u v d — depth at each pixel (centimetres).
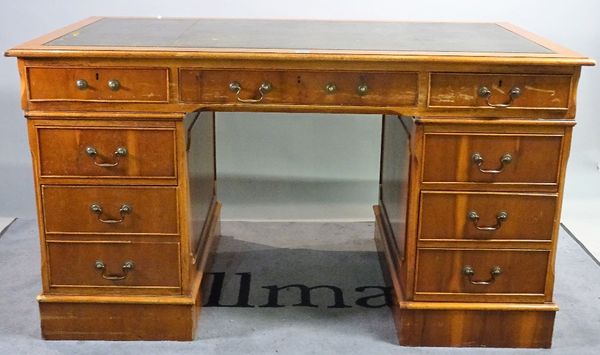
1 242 276
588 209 301
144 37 206
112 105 190
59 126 192
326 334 215
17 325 218
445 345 209
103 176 197
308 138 289
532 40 210
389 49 191
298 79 188
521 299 205
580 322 222
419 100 189
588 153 295
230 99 190
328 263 262
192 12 277
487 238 200
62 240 203
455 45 199
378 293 241
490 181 195
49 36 206
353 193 297
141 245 203
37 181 197
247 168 293
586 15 278
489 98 188
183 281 207
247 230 290
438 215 198
